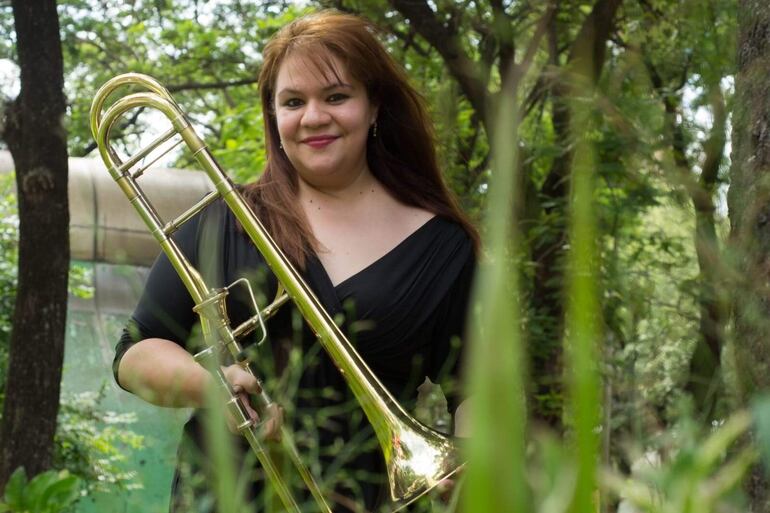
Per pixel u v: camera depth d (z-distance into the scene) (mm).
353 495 2168
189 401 2152
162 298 2367
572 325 417
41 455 6176
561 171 6055
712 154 2807
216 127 13586
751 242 2029
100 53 10664
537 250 5922
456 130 4363
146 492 1402
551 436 521
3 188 9523
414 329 2344
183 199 10828
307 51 2395
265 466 2023
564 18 5875
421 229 2416
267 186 2432
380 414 2133
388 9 7148
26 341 6203
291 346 2291
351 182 2436
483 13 6523
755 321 1765
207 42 10398
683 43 4547
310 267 2320
